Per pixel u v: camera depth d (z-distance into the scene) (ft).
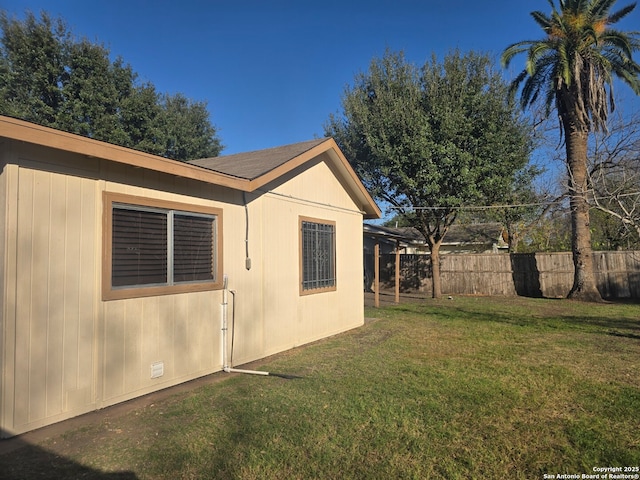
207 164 27.25
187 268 17.99
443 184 45.80
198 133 83.76
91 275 14.12
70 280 13.44
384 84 49.49
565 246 76.28
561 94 44.37
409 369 19.60
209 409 14.37
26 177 12.36
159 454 11.04
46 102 58.95
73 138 12.66
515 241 76.33
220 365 19.54
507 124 45.80
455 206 46.24
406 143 45.27
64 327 13.24
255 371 19.30
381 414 13.96
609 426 13.07
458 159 44.09
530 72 42.83
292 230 25.54
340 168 30.63
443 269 63.26
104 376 14.43
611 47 43.96
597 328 30.78
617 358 21.53
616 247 69.72
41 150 12.77
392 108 46.98
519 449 11.57
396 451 11.45
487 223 90.07
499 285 59.93
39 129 11.79
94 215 14.29
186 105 83.05
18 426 11.98
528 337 27.58
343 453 11.32
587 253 49.67
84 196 13.98
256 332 21.99
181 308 17.57
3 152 11.96
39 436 11.99
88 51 60.34
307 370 19.63
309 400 15.28
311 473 10.32
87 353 13.91
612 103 39.24
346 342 26.71
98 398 14.21
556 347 24.34
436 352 23.27
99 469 10.25
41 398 12.58
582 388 16.65
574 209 50.11
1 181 11.96
